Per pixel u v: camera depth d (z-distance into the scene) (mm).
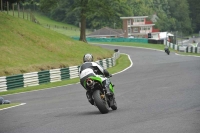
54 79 91250
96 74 37094
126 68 117688
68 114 37094
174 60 141625
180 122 28484
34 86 82375
